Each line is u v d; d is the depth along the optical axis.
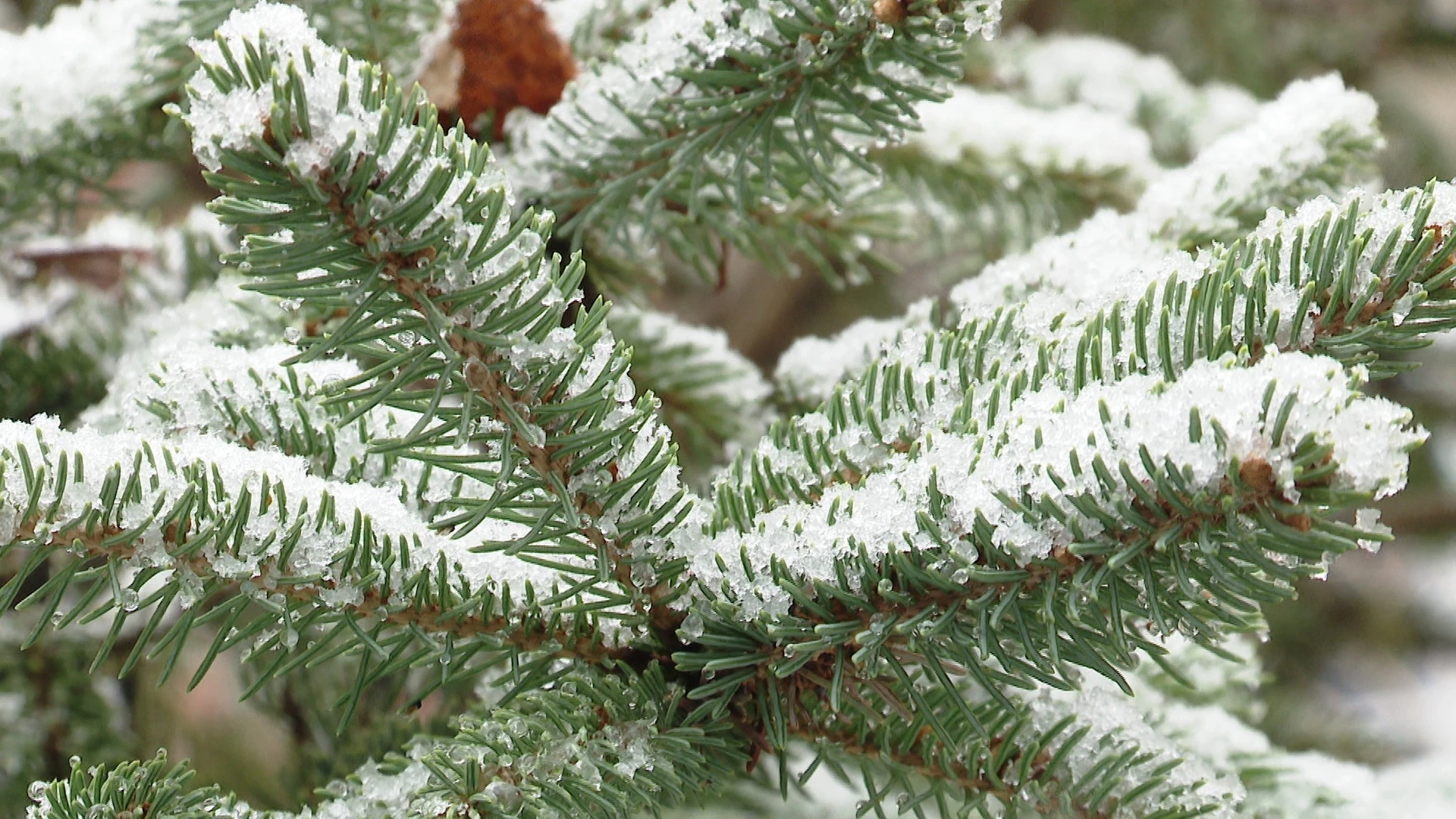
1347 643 1.91
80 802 0.66
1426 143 1.83
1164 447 0.63
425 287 0.64
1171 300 0.66
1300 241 0.66
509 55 0.80
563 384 0.65
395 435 0.70
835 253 0.94
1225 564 0.63
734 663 0.66
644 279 0.85
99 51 0.83
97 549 0.65
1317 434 0.61
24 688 0.88
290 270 0.63
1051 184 0.98
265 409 0.70
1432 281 0.65
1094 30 1.84
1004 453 0.65
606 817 0.66
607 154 0.76
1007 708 0.66
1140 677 0.79
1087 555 0.64
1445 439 1.84
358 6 0.80
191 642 1.08
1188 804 0.69
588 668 0.68
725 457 0.87
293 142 0.62
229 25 0.63
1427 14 1.84
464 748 0.67
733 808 0.82
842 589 0.65
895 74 0.73
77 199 0.90
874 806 0.69
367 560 0.66
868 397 0.69
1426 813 0.76
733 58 0.73
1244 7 1.79
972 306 0.75
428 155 0.63
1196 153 1.31
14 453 0.65
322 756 0.82
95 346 0.96
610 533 0.66
